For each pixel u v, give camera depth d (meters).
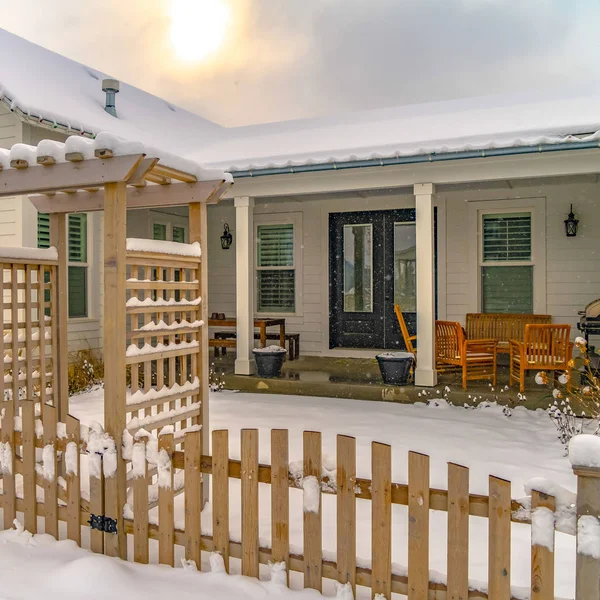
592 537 2.33
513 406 7.08
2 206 8.27
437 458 5.23
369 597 2.90
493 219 9.68
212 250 11.65
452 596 2.57
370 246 10.69
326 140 9.32
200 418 4.22
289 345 10.23
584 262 9.10
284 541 2.91
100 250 9.45
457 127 8.59
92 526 3.37
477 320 9.58
